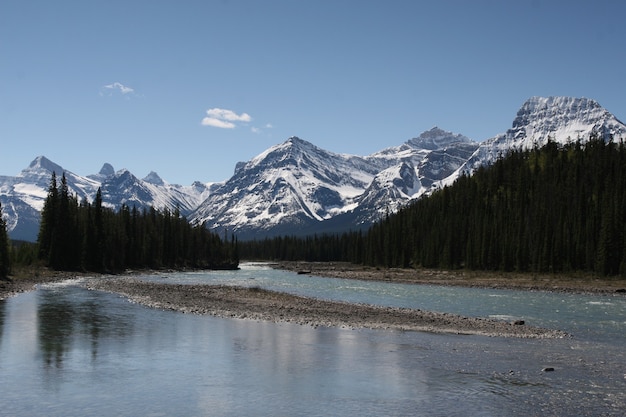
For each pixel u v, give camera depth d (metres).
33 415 19.33
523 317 50.06
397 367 27.03
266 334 35.78
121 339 33.09
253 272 152.00
